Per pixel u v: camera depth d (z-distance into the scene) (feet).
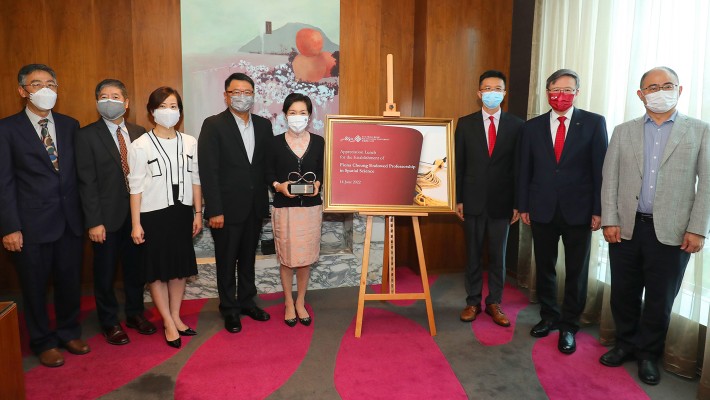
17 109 11.45
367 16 13.16
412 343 9.50
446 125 10.23
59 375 8.13
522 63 13.11
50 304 11.46
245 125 9.96
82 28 11.54
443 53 13.24
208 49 12.23
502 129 10.19
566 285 9.62
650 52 9.17
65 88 11.58
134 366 8.47
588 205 9.16
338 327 10.25
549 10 11.76
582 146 9.12
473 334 9.95
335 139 9.97
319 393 7.66
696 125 7.65
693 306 8.14
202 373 8.25
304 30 12.77
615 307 8.85
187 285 11.78
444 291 12.69
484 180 10.25
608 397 7.64
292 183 9.66
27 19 11.26
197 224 9.69
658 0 8.97
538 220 9.52
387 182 10.00
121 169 9.10
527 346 9.41
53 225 8.41
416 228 10.02
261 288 12.41
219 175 9.77
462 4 13.21
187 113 12.28
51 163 8.39
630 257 8.46
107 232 9.05
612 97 10.31
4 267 12.10
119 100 8.87
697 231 7.47
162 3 11.83
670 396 7.72
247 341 9.52
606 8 10.10
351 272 13.04
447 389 7.81
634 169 8.20
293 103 9.78
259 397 7.52
